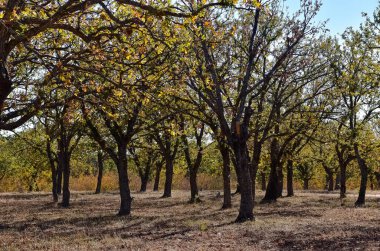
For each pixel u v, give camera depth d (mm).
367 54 25125
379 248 12070
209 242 14117
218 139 24797
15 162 51438
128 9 8930
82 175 64438
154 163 54438
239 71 22188
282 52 21672
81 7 7746
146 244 13820
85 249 12930
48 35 11164
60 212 25750
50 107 8930
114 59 8906
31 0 7996
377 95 27453
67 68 9461
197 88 18922
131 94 8883
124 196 23641
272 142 31859
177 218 21625
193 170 33500
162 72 9852
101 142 22844
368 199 36031
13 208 28781
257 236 15070
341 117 26531
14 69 12625
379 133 33094
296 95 25500
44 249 13078
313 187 77688
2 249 13094
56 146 38406
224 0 7387
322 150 38406
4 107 9195
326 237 14383
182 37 10266
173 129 13422
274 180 33938
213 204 31453
